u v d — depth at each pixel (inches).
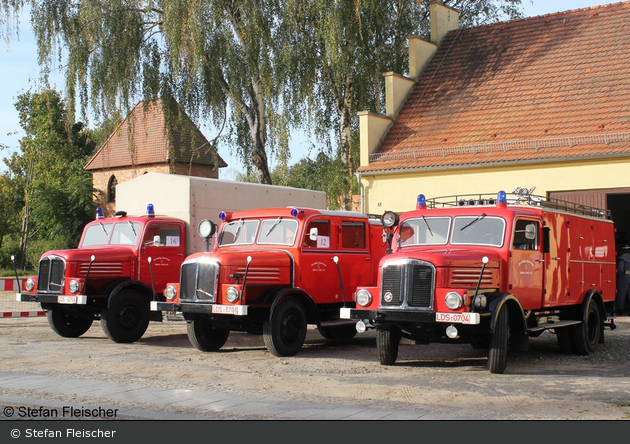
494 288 401.7
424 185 817.5
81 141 2127.2
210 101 920.9
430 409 293.9
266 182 967.0
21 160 2261.3
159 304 478.6
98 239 591.2
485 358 462.3
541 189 741.3
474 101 872.3
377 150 873.5
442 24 1011.9
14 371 401.4
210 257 457.1
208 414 286.7
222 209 603.5
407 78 928.9
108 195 1784.0
